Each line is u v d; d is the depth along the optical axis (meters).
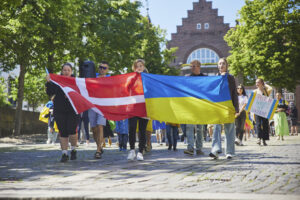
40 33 17.41
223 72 6.89
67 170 5.30
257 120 10.88
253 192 3.26
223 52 53.94
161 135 12.77
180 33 54.94
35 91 29.94
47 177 4.62
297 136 17.64
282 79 31.33
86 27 23.12
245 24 32.81
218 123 6.57
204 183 3.88
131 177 4.48
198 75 7.47
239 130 10.80
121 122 9.35
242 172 4.67
